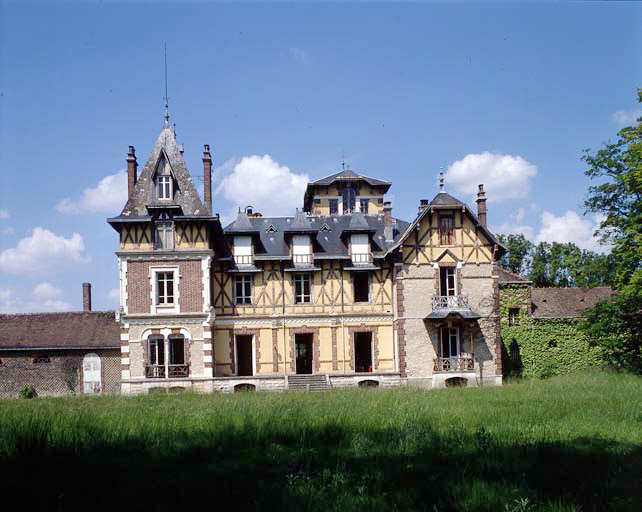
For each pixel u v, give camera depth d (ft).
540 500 25.13
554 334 105.40
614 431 39.27
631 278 81.46
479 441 35.35
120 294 89.61
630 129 87.04
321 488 26.53
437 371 92.58
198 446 34.53
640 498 25.22
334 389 76.54
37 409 49.24
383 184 132.57
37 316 106.01
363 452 33.91
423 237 95.45
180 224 91.56
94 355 100.48
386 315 97.71
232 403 52.85
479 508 24.45
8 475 27.89
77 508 24.34
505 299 105.29
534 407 48.98
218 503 25.13
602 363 101.14
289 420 41.16
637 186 84.48
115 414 45.80
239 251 97.66
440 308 93.66
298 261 98.22
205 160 97.30
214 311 94.32
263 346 96.43
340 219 107.96
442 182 97.14
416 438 36.70
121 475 28.86
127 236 90.99
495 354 94.48
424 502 25.58
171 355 91.25
